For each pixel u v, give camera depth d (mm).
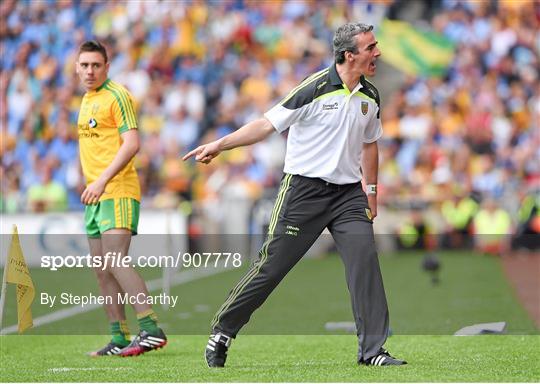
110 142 25359
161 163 70125
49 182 69438
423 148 66875
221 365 22281
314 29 77438
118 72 75812
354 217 21609
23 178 72000
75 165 69500
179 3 77875
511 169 65938
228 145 21047
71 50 78125
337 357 24672
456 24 74312
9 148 74625
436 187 64312
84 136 25562
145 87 74688
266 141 67250
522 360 22812
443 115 70000
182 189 67250
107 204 25234
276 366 22375
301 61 75812
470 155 66250
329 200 21594
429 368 21078
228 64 76000
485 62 72938
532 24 74750
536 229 62375
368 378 19578
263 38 77000
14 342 29484
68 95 74312
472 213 63531
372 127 22188
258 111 72500
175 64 75875
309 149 21438
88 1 79562
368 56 21000
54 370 22578
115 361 24453
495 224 62469
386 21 74188
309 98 21094
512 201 63156
